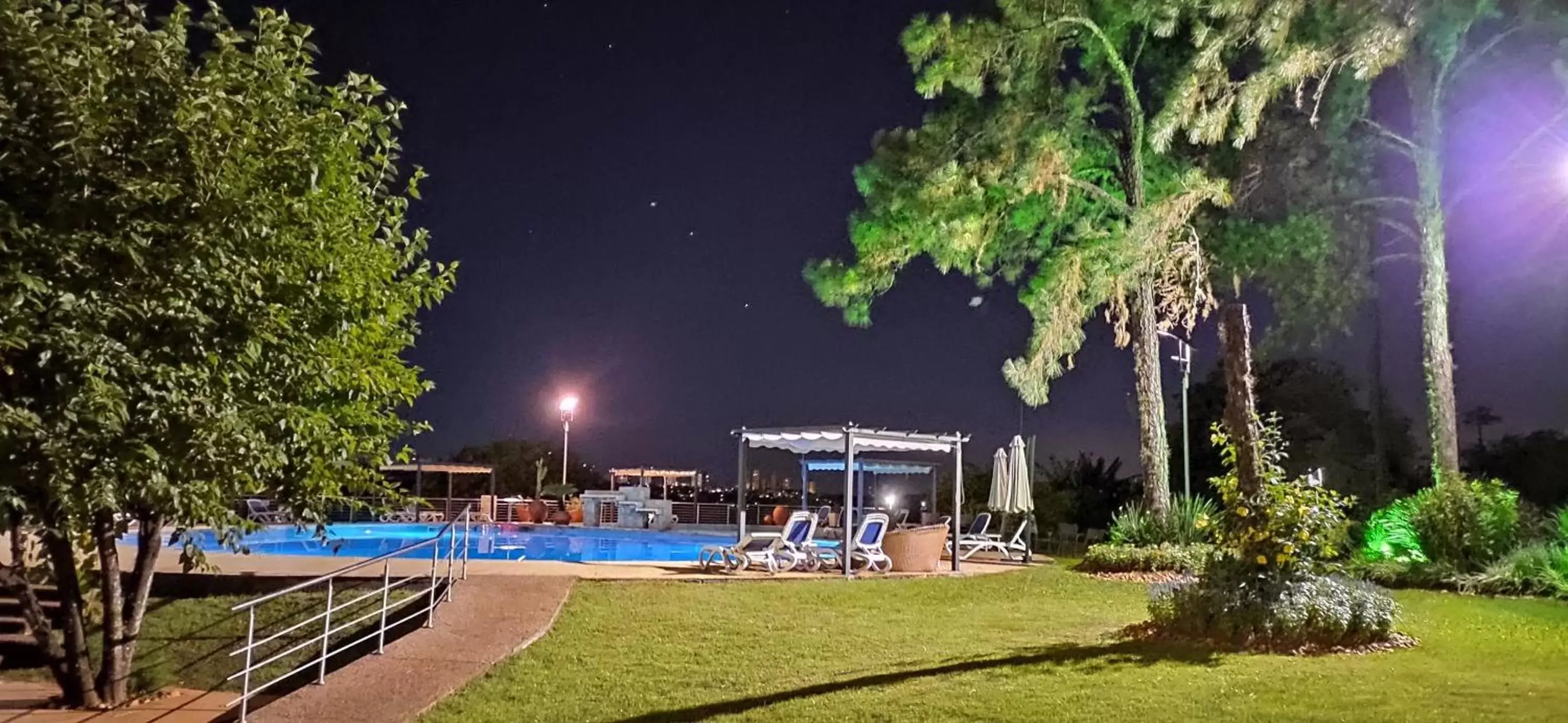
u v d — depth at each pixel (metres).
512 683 8.80
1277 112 19.38
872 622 11.55
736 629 10.89
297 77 8.61
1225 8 16.59
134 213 7.50
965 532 22.94
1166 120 16.89
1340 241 20.44
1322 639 9.48
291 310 8.46
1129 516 17.72
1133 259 17.06
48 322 7.12
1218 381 29.88
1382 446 28.05
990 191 18.59
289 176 8.43
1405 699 7.32
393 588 11.92
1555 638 10.07
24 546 10.57
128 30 7.54
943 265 19.45
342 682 8.78
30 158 7.17
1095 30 18.83
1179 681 8.07
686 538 23.89
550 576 12.82
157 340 7.73
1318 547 9.90
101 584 10.01
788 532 15.38
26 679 10.75
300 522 9.62
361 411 9.56
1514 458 28.30
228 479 8.24
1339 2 16.48
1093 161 19.84
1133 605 13.00
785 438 16.66
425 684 8.72
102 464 7.34
